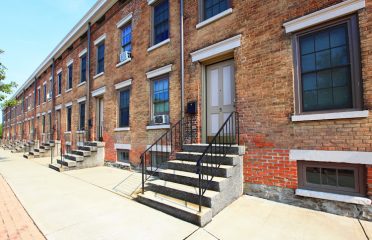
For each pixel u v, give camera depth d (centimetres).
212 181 404
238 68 513
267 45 470
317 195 388
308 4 421
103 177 716
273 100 454
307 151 405
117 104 914
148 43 769
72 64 1327
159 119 697
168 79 699
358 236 299
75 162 882
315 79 414
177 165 504
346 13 376
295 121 421
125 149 857
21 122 2559
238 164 462
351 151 362
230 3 553
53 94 1582
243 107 498
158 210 406
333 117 378
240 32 517
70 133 1296
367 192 349
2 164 1070
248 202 432
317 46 415
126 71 866
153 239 302
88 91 1096
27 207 437
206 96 608
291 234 308
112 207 430
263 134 463
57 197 503
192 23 626
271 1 471
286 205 416
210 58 584
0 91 1295
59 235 318
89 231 329
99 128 1065
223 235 309
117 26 929
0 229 344
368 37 356
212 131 587
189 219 353
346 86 381
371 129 347
